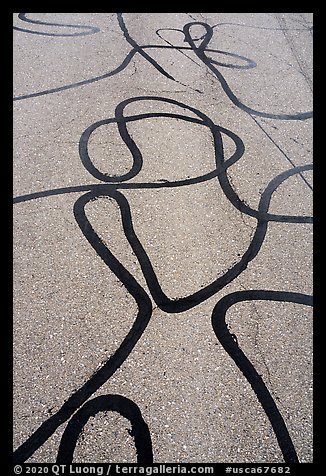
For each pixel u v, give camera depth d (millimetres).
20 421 2312
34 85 4449
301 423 2354
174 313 2768
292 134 4082
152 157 3775
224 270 3025
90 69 4684
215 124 4129
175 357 2562
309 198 3531
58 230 3199
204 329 2697
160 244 3148
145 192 3488
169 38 5230
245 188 3576
